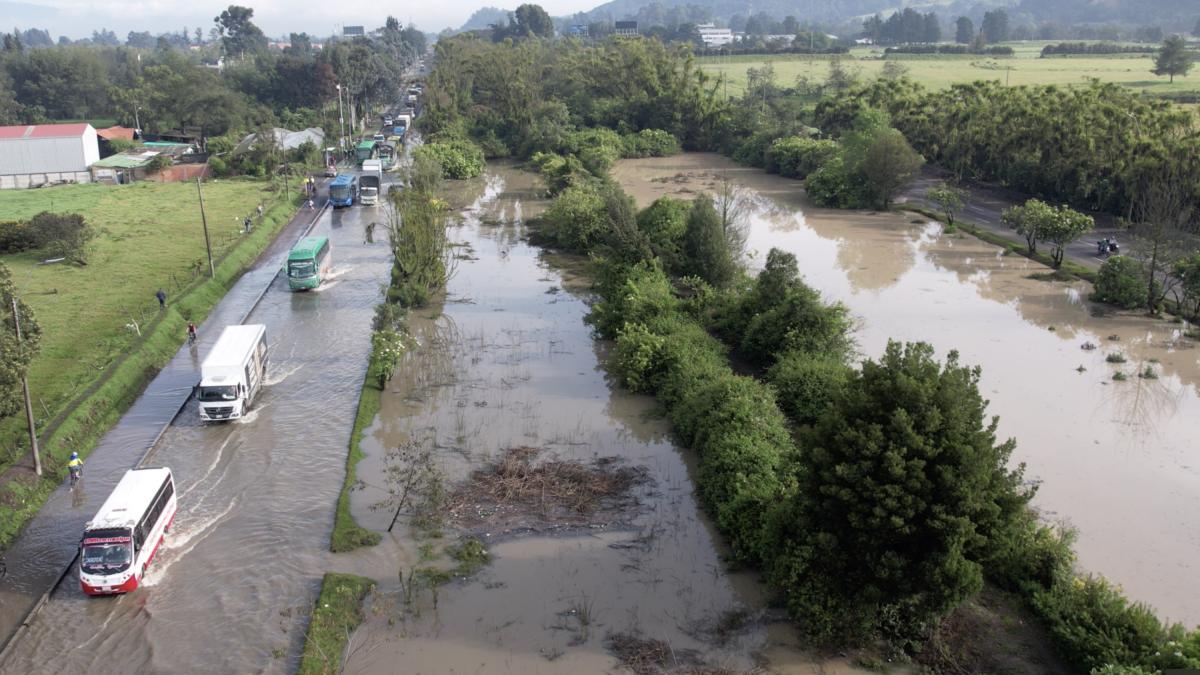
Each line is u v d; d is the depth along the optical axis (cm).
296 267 5522
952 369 2247
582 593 2489
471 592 2494
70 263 5944
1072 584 2317
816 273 5859
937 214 7631
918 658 2183
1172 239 4978
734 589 2511
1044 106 8175
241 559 2673
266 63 18612
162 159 9938
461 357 4422
